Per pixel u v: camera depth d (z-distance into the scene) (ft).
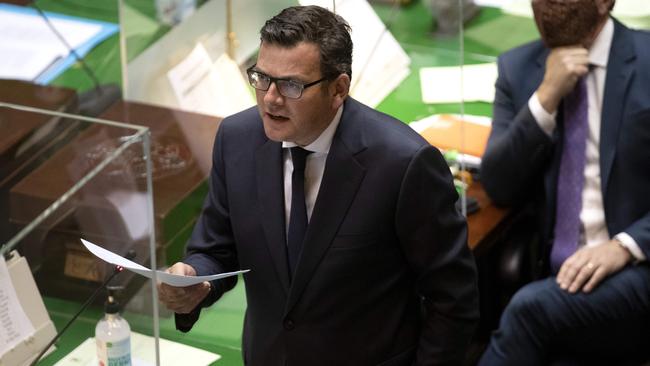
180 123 36.24
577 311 35.60
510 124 38.70
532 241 38.65
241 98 35.37
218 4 35.78
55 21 41.19
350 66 21.97
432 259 23.89
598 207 37.27
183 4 36.78
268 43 21.13
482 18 54.39
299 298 24.02
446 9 33.68
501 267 37.24
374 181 23.17
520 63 39.55
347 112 23.57
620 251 35.88
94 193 23.81
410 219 23.26
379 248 23.65
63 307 25.00
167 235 31.76
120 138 26.50
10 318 24.95
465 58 50.52
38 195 28.25
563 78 36.81
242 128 24.50
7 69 39.32
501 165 38.19
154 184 32.94
